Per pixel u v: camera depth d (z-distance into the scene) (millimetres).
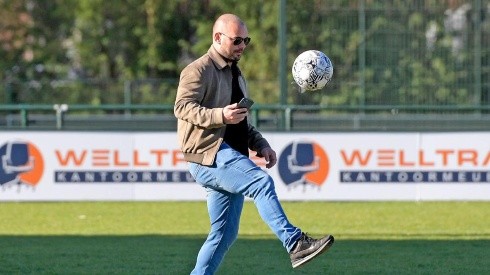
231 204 22984
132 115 72688
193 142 22047
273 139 46844
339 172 46938
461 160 46906
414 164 46938
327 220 41219
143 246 33844
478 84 52906
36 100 79562
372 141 46906
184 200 47531
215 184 22141
